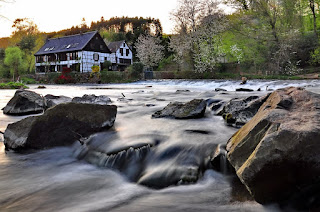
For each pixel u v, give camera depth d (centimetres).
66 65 5009
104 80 3791
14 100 815
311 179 215
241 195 269
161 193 292
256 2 2656
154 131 489
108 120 520
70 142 476
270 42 2630
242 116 525
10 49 5184
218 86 2236
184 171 323
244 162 264
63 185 319
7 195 291
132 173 352
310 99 291
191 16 3428
